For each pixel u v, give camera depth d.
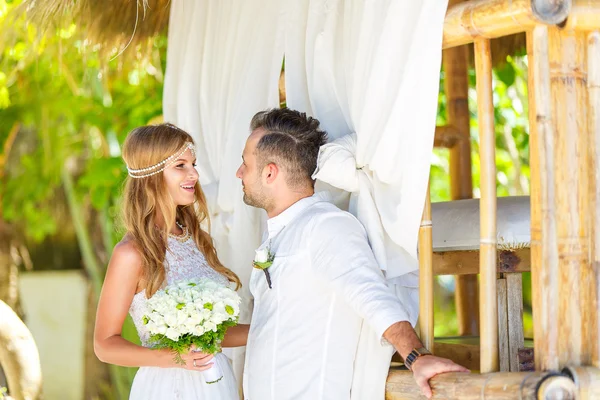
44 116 6.28
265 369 2.68
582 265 2.21
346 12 2.91
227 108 3.52
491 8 2.26
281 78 3.42
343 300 2.62
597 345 2.18
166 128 3.04
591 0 2.20
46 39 4.24
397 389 2.54
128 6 4.09
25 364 3.67
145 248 2.91
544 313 2.17
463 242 3.01
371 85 2.57
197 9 3.81
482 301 2.38
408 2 2.50
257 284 2.81
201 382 2.88
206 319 2.61
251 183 2.82
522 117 6.84
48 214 7.16
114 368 6.81
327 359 2.61
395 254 2.71
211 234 3.57
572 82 2.22
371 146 2.61
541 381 2.04
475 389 2.18
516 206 2.89
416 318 2.83
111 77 5.15
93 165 6.15
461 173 4.61
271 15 3.35
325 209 2.70
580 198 2.22
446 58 4.69
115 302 2.87
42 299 7.75
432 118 2.40
